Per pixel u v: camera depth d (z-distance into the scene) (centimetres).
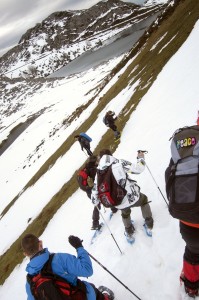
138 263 563
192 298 422
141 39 5478
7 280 1717
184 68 1611
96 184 567
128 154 1286
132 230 629
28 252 373
